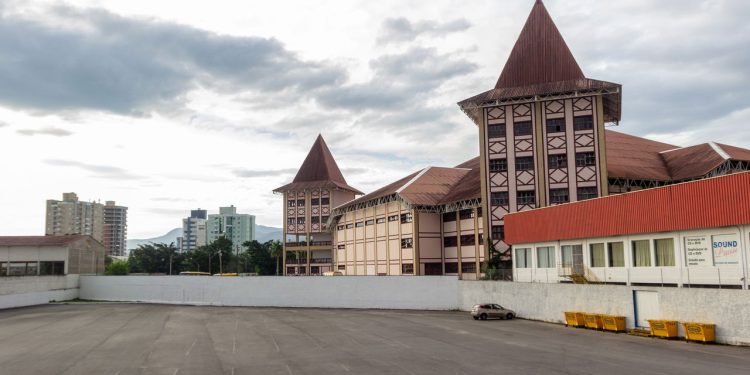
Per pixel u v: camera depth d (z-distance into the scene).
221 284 61.66
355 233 85.44
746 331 26.03
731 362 21.89
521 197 57.09
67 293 68.75
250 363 23.31
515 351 25.41
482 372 20.45
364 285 54.75
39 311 52.66
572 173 55.66
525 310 42.00
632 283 34.59
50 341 31.11
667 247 32.34
